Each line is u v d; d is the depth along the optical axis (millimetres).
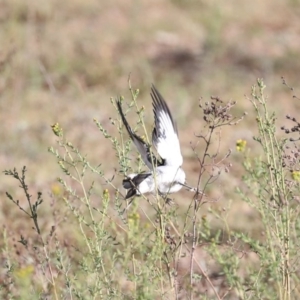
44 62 19812
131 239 7633
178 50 22484
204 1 25500
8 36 16953
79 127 16688
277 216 7949
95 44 21828
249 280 8844
